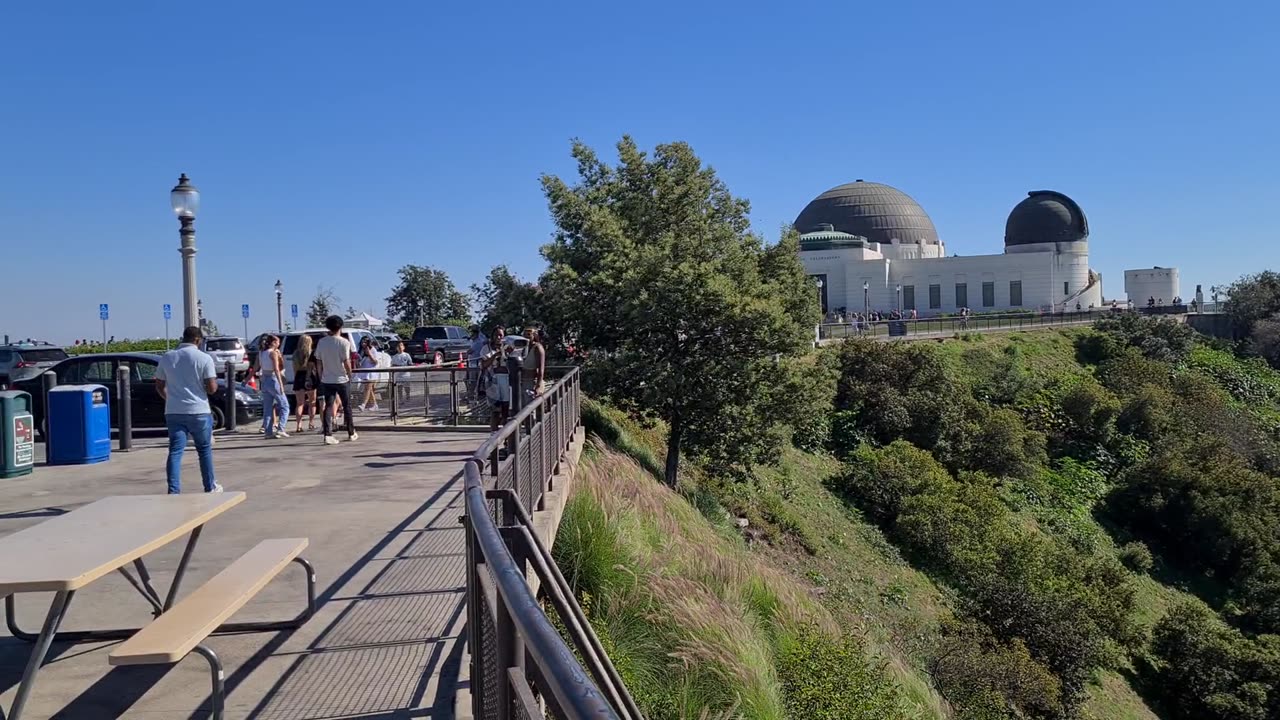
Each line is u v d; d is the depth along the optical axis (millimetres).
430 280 62312
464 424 17266
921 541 25703
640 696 7238
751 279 22422
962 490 28844
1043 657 19219
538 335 15805
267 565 5027
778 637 10883
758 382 21984
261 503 9273
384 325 58375
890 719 10180
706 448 22734
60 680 4773
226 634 5457
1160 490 33938
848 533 25875
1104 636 22344
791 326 21438
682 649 8070
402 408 19000
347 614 5801
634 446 22266
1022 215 82188
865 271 77312
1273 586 28594
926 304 79250
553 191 24172
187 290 15086
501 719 2283
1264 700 21328
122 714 4352
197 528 5500
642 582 8781
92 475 11242
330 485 10328
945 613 21531
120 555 3996
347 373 14312
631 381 21672
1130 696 21469
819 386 22812
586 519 9039
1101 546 31219
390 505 9164
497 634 2336
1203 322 68562
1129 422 41312
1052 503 33312
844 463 31281
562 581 4867
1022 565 23500
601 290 22625
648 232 24062
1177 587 30750
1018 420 37094
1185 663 22281
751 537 22359
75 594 6199
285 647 5234
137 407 16109
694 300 20609
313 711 4371
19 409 11133
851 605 19656
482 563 3283
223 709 4410
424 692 4590
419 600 6094
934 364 36969
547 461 9039
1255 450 42031
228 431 16016
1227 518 31750
